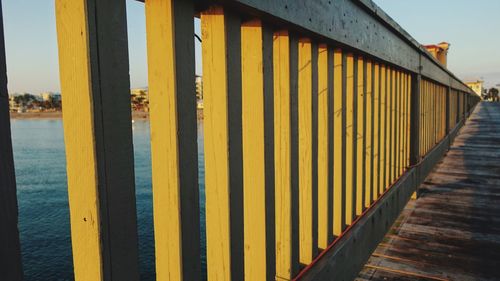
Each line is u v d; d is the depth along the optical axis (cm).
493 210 368
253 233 133
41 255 1739
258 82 126
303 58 166
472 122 1677
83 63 65
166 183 89
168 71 85
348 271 201
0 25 52
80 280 72
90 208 68
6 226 53
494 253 268
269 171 132
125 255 74
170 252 91
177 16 85
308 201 169
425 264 254
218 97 107
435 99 625
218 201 111
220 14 103
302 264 172
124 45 72
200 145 2791
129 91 73
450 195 428
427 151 533
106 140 69
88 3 64
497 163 632
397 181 334
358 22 200
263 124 127
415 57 372
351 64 214
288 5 125
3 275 53
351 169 218
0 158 52
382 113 288
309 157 167
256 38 124
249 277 136
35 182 3328
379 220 262
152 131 89
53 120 12388
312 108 166
